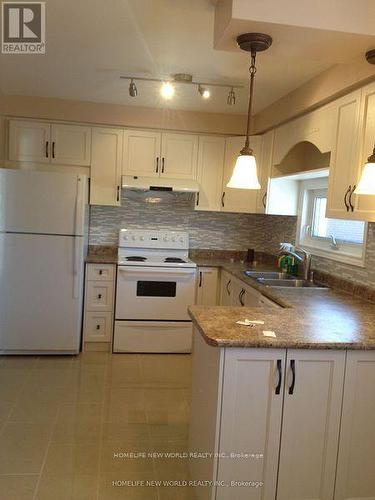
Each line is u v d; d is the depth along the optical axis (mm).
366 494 1912
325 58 2146
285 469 1818
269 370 1762
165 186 4078
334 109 2641
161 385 3324
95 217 4441
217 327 1884
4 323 3684
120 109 4020
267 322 2021
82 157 4055
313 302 2574
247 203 4164
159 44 2521
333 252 3162
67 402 2969
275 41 1942
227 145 4207
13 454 2340
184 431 2670
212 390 1814
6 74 3213
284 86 3139
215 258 4676
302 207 3793
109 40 2488
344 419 1848
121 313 3963
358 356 1828
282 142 3541
